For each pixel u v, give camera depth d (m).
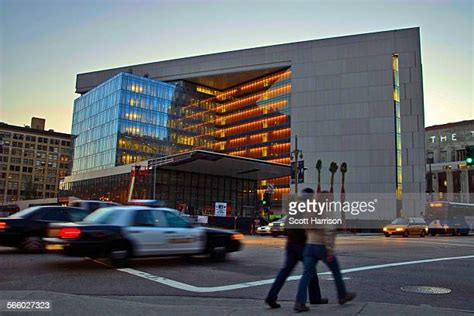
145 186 59.66
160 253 12.04
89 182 79.12
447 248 20.77
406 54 88.12
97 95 104.19
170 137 104.94
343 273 11.22
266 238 29.70
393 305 7.04
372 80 89.00
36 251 14.72
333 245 6.96
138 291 8.56
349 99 89.94
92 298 7.32
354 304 7.15
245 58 105.69
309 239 6.92
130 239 11.55
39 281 9.27
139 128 97.69
